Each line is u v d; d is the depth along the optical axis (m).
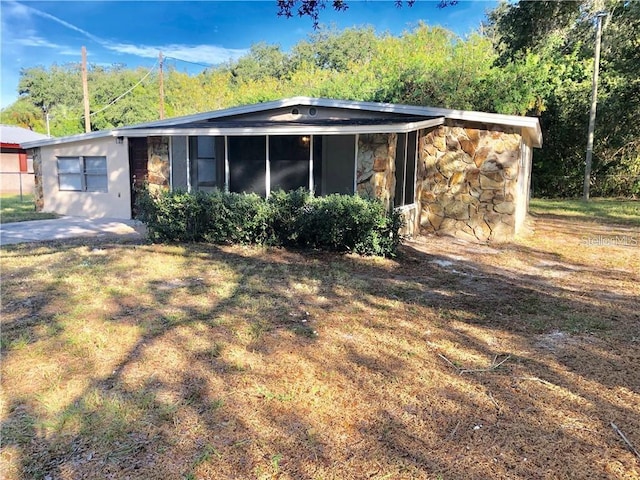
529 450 2.47
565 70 19.23
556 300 5.34
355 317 4.64
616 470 2.30
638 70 15.98
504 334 4.22
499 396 3.06
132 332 4.09
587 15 18.80
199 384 3.16
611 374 3.39
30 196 19.86
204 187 10.34
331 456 2.41
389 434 2.61
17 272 6.22
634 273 6.77
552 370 3.46
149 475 2.26
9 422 2.69
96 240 8.84
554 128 19.20
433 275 6.47
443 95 17.84
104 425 2.66
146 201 8.81
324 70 29.36
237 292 5.42
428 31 22.77
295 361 3.56
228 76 35.03
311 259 7.29
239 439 2.55
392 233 7.60
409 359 3.64
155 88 39.75
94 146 12.31
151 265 6.73
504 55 18.84
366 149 8.64
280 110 10.47
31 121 43.41
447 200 9.58
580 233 10.47
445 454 2.43
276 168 9.55
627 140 18.30
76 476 2.25
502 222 9.21
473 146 9.30
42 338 3.93
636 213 14.03
